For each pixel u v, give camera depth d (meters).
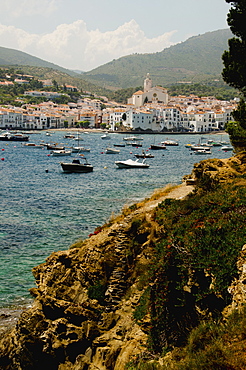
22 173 84.25
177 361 12.01
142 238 19.69
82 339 17.69
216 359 10.58
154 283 15.34
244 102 31.14
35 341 18.80
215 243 14.89
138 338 15.03
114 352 15.80
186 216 18.80
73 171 86.19
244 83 30.47
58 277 20.72
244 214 16.86
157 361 13.05
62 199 53.94
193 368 10.70
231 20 30.11
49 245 34.94
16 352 19.11
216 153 145.62
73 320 18.47
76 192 59.44
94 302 18.62
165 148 160.50
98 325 17.75
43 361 18.47
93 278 19.59
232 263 13.38
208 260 14.08
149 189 61.25
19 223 41.72
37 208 48.50
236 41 30.48
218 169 26.50
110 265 19.48
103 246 20.27
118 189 61.81
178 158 123.75
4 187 65.00
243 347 10.67
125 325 16.56
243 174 24.30
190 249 15.02
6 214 45.53
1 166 97.44
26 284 27.83
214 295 13.52
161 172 86.12
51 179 75.00
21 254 32.94
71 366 17.36
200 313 13.66
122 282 18.78
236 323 11.47
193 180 28.69
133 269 18.86
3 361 19.58
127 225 20.58
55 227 40.09
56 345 17.97
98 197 54.84
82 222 41.75
